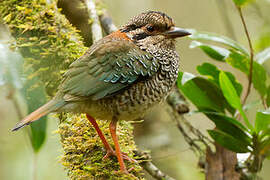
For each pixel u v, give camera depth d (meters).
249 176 10.15
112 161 8.12
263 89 10.33
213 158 10.59
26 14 9.07
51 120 12.21
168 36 8.90
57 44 8.99
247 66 10.43
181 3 19.94
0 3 9.43
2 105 11.85
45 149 13.71
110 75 8.27
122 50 8.45
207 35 10.55
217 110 10.63
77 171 7.68
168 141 14.79
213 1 19.86
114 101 8.35
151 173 9.73
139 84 8.48
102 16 11.70
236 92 9.91
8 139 14.09
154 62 8.60
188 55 19.05
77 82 8.17
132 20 8.98
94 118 8.50
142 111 8.72
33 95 8.15
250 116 15.58
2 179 14.24
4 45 7.87
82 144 8.11
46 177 13.91
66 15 10.87
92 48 8.59
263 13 15.16
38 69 8.91
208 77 10.66
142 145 14.59
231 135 9.97
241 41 16.56
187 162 14.70
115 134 8.29
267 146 9.61
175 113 12.14
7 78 7.42
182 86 10.59
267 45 13.81
